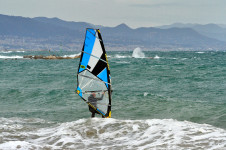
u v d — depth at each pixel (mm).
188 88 57094
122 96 45219
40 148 15227
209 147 14398
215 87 58094
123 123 21594
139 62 156500
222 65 129000
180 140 16062
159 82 67062
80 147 15984
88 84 24734
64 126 22406
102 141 17422
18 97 45594
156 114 32625
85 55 24281
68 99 43094
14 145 15359
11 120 28719
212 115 30859
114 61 168250
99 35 24062
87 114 32875
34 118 30547
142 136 17922
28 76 83312
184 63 149750
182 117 30766
